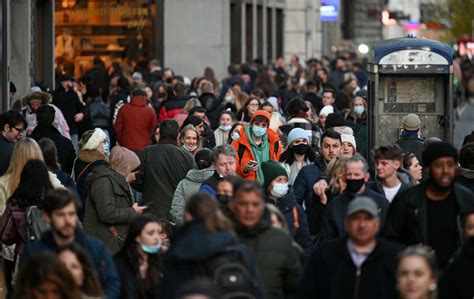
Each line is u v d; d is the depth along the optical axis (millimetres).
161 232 21156
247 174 28266
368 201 17406
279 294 18000
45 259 15391
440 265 19406
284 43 95125
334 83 67812
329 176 24062
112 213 24062
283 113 50500
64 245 16750
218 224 16500
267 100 42594
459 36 141625
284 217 20797
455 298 17312
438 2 151875
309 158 28266
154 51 66812
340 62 68250
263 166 22344
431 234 19438
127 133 38469
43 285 15320
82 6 62219
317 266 17641
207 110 41781
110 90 49625
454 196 19453
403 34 147250
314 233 24188
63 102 42188
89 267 16719
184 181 26000
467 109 95375
